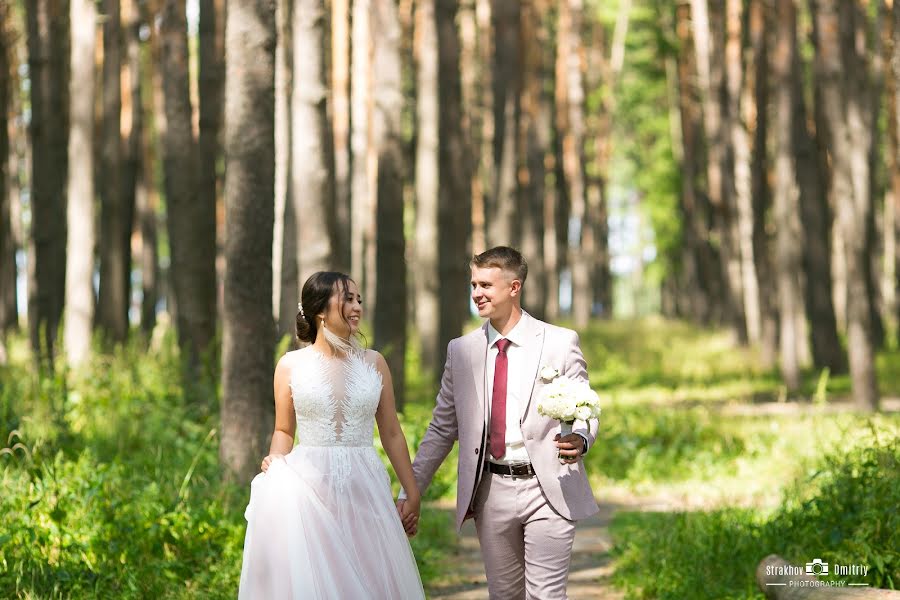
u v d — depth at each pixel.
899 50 14.10
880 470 6.46
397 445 4.53
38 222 15.46
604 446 11.31
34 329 15.32
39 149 15.58
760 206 21.42
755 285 24.88
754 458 10.76
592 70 33.81
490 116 28.42
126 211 17.06
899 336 26.08
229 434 7.73
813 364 19.62
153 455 8.43
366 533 4.30
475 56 28.94
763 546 6.39
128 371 12.02
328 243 9.52
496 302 4.41
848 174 14.34
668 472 10.59
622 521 8.38
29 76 15.68
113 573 5.85
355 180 22.45
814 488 7.72
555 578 4.32
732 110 23.08
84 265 14.06
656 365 22.34
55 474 6.79
